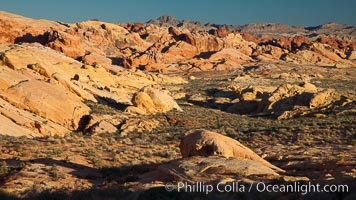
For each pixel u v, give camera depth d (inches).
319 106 3636.8
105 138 2148.1
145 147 1878.7
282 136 2372.0
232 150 1211.9
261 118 3555.6
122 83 4655.5
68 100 2630.4
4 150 1576.0
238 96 4916.3
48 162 1365.7
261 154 1695.4
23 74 2805.1
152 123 2859.3
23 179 1143.6
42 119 2396.7
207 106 4672.7
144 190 896.3
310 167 1279.5
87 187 1047.0
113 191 894.4
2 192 951.0
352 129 2415.1
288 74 7849.4
